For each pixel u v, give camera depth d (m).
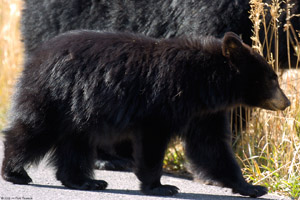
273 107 14.17
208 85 13.80
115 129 13.87
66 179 14.00
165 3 16.52
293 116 16.39
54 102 13.71
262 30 16.06
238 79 13.97
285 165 14.81
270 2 16.05
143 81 13.56
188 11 16.08
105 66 13.74
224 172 14.47
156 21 16.75
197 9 15.90
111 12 17.44
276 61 15.60
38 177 15.38
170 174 16.78
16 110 14.04
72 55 13.87
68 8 18.16
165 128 13.55
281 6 16.17
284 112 16.67
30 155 14.01
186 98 13.61
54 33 18.52
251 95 14.16
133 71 13.65
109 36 14.29
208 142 14.64
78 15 18.03
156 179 13.58
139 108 13.51
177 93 13.45
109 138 14.14
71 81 13.69
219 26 15.70
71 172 13.98
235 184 14.20
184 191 14.45
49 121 13.78
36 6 18.88
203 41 14.23
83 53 13.92
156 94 13.42
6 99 25.73
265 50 16.31
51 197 12.85
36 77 13.91
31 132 13.84
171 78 13.52
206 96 13.82
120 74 13.66
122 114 13.63
